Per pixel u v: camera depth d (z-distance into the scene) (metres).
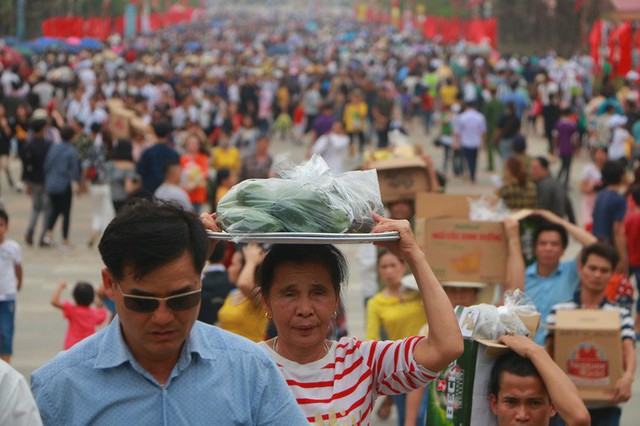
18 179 34.22
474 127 33.47
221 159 25.48
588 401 8.52
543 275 9.96
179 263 4.20
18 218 27.11
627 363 8.69
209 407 4.38
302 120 47.41
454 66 68.88
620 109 32.81
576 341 8.52
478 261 9.85
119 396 4.34
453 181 34.50
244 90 46.94
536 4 79.44
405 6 178.75
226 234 4.88
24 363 14.45
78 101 35.12
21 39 83.44
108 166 21.03
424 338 5.28
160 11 181.88
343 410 5.23
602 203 15.62
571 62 56.62
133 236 4.17
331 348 5.36
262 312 6.00
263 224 4.89
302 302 5.18
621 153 29.20
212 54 100.12
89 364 4.39
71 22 88.50
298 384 5.24
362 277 12.59
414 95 55.47
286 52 122.06
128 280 4.20
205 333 4.49
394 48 117.62
